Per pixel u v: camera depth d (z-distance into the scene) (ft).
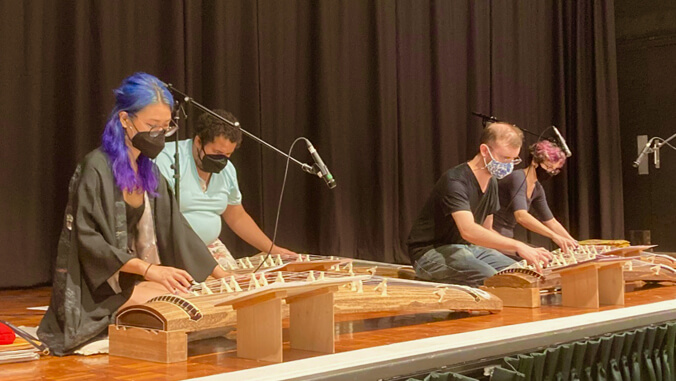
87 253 8.48
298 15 21.08
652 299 13.15
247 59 19.62
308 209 21.20
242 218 14.14
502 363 8.80
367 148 22.56
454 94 24.62
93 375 7.30
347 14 21.90
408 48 23.59
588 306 11.85
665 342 10.97
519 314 11.28
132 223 9.16
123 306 8.71
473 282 13.99
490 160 13.71
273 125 20.48
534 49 27.12
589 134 27.94
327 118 20.99
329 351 8.34
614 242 19.47
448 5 24.45
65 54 16.80
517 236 26.02
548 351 9.11
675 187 27.55
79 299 8.54
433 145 24.22
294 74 20.93
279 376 6.98
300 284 7.89
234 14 19.43
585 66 27.89
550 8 27.66
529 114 26.81
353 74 22.27
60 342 8.41
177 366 7.69
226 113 12.55
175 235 9.44
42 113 16.62
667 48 27.58
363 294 9.67
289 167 20.84
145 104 8.71
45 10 16.61
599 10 27.71
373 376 7.53
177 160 11.85
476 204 13.99
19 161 16.26
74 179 8.83
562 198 27.45
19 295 15.23
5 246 16.11
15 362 7.95
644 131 28.12
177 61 17.99
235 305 8.08
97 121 17.02
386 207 22.48
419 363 7.93
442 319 11.11
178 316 7.93
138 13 17.75
